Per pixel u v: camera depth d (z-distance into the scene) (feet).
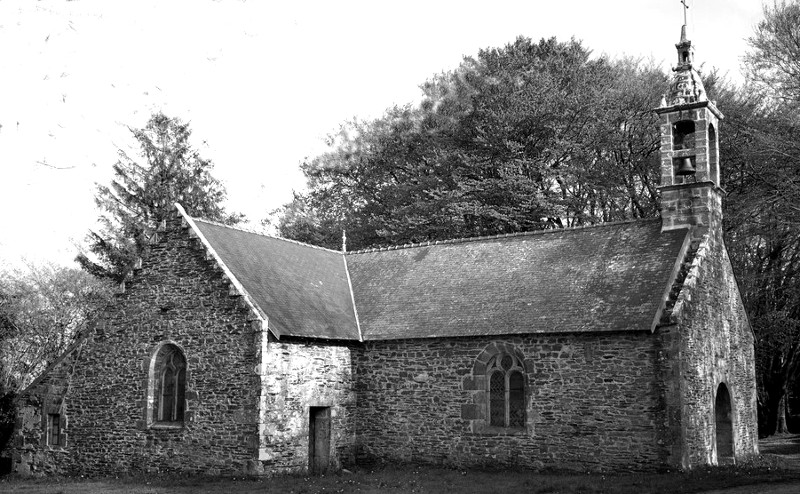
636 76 133.39
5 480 78.38
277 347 71.41
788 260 117.91
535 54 141.08
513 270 81.76
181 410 74.64
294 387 72.84
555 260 80.38
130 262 144.77
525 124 128.67
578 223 131.03
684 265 74.02
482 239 89.20
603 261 77.05
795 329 116.26
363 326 82.74
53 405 80.74
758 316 115.55
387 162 148.77
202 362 72.74
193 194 157.17
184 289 74.95
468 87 139.44
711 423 72.28
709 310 74.79
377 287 88.69
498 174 131.34
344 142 156.46
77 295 110.11
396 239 135.33
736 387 81.46
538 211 124.98
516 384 73.82
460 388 75.61
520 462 71.56
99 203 151.43
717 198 80.64
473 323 76.13
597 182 125.59
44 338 105.60
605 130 125.90
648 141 126.31
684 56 81.61
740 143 110.83
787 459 84.12
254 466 68.54
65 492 63.52
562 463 69.56
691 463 66.23
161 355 76.18
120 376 77.30
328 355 77.51
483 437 73.77
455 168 135.64
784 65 101.60
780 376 127.34
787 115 101.19
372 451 79.46
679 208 77.46
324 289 85.92
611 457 67.36
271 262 82.84
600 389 68.59
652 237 77.25
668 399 65.31
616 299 71.00
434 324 78.43
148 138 156.25
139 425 75.36
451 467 74.95
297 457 72.38
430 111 144.05
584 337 69.92
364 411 80.38
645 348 67.00
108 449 76.79
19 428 82.33
